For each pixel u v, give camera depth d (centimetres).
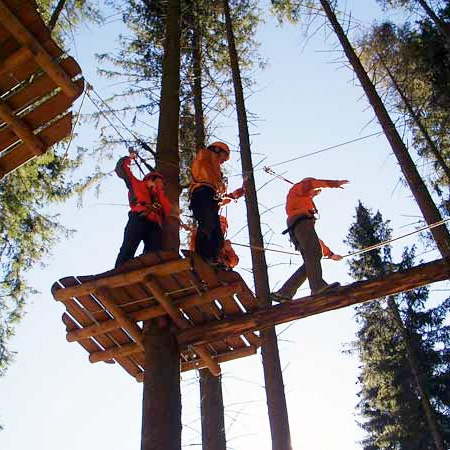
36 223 1164
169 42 873
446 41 1243
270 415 752
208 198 644
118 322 581
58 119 538
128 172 646
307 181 689
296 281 666
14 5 462
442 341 2048
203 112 1107
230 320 584
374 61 1265
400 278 546
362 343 2270
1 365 1134
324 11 1158
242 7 1255
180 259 532
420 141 1362
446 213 1354
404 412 2064
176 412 552
